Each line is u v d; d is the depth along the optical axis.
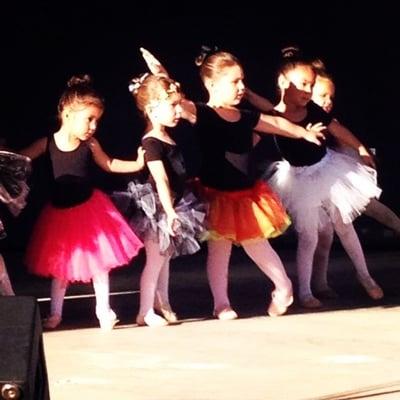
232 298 18.27
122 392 12.84
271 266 16.78
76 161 16.30
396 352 14.57
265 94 28.05
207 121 16.75
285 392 12.74
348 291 18.78
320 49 28.81
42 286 19.16
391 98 27.81
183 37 29.02
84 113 16.14
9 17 28.25
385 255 21.91
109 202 16.41
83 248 16.06
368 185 17.78
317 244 18.06
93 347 15.06
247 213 16.61
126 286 19.31
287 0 29.11
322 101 18.50
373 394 12.60
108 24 28.81
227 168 16.73
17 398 7.87
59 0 28.56
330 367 13.84
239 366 13.95
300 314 17.05
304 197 17.52
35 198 23.27
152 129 16.47
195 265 20.95
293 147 17.69
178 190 16.45
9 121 27.20
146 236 16.36
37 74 27.98
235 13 29.17
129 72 28.44
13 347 8.10
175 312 17.34
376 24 28.66
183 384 13.16
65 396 12.71
